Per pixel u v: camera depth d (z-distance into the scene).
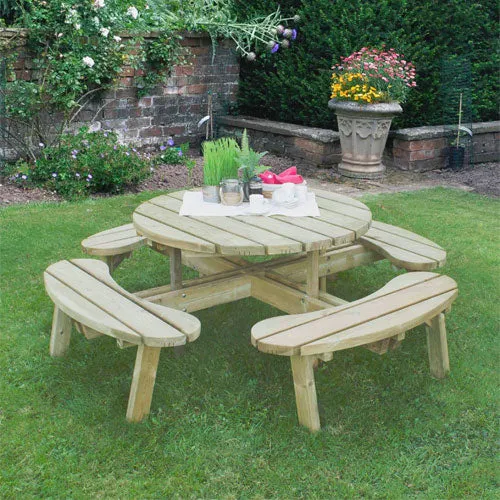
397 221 5.89
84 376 3.34
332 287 4.46
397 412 3.07
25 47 7.21
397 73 7.55
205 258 4.09
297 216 3.58
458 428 2.98
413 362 3.51
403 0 8.23
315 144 8.05
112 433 2.89
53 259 4.84
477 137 8.48
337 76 8.16
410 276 3.52
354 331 2.83
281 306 3.57
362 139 7.52
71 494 2.55
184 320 2.94
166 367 3.43
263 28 8.63
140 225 3.42
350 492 2.57
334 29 8.27
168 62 8.40
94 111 8.01
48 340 3.70
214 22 8.63
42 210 6.00
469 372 3.43
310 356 2.85
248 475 2.66
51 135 7.57
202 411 3.07
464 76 8.43
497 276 4.64
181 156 8.00
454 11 8.59
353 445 2.84
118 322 2.89
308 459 2.75
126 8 8.51
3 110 7.09
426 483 2.64
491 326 3.91
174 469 2.69
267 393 3.20
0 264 4.71
